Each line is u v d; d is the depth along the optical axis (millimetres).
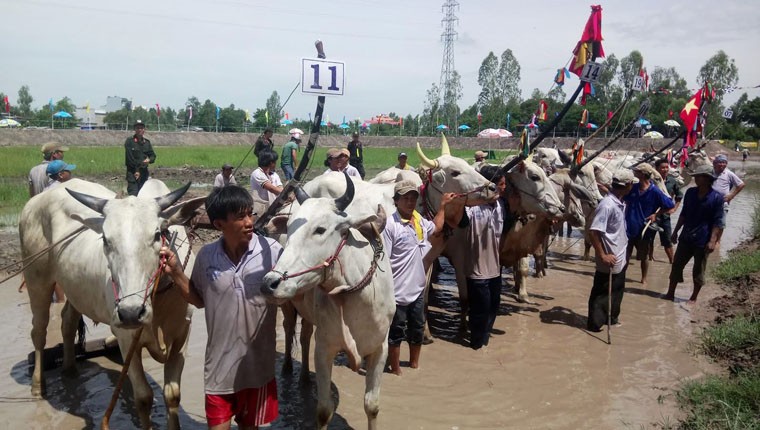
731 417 4828
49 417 5121
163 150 41719
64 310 5867
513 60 70688
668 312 8375
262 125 67875
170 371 4508
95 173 24406
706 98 12047
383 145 65375
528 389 5824
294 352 6836
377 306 4379
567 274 10664
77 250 5078
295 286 3699
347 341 4219
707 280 10148
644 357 6652
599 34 6266
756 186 29812
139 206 3967
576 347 6973
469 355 6738
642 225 9508
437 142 64875
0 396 5465
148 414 4457
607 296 7418
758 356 6184
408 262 5785
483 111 71000
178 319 4461
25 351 6492
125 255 3768
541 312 8359
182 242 4695
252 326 3652
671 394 5668
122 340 4340
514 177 7625
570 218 8992
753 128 61062
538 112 12711
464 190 6516
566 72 6637
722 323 7496
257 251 3723
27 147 36969
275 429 5043
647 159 13078
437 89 82812
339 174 6824
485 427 5059
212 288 3621
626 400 5562
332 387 5867
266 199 9031
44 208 5617
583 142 9156
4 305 7926
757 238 13227
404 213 5762
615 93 38906
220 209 3527
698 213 8609
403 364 6457
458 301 9078
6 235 11719
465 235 7031
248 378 3680
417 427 5051
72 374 5965
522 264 8766
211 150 43062
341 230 3957
